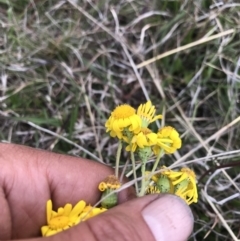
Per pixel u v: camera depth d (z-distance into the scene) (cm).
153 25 19
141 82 18
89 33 19
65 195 12
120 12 19
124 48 18
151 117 10
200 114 18
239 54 18
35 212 12
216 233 16
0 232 11
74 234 9
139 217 9
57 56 19
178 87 18
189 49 18
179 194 10
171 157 17
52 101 18
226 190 16
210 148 16
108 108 18
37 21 19
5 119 18
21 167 12
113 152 17
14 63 19
